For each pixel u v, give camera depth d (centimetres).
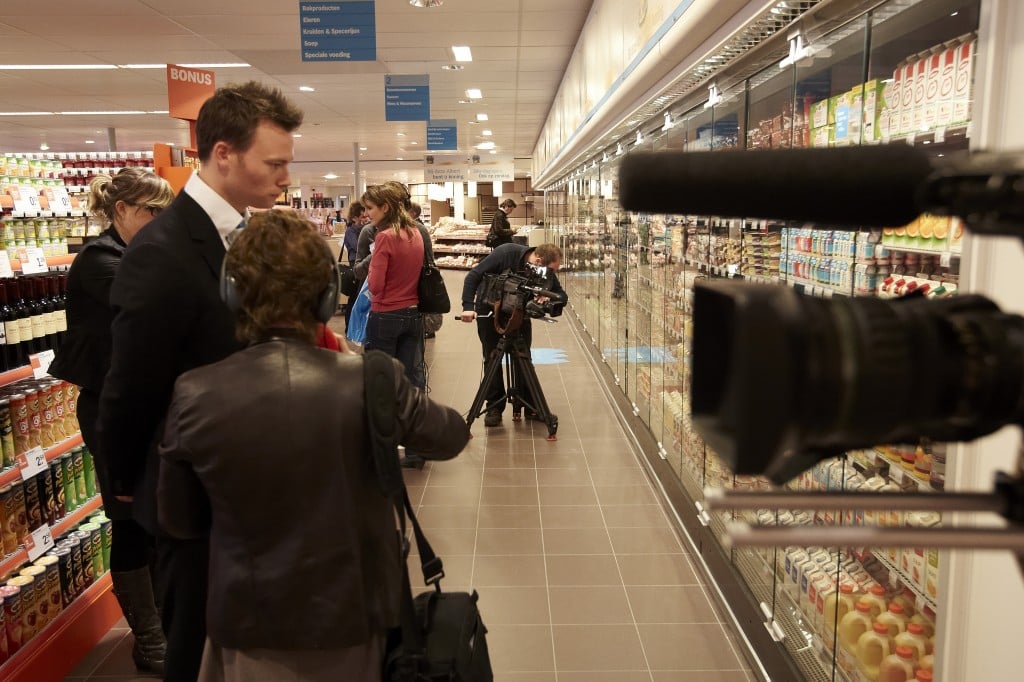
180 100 514
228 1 641
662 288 458
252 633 139
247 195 191
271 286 143
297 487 137
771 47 244
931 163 57
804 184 59
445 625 159
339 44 643
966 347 52
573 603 321
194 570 181
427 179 2194
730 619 297
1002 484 54
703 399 51
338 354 148
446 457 165
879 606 210
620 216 637
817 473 253
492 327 580
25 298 303
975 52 155
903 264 195
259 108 183
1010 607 130
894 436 54
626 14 424
